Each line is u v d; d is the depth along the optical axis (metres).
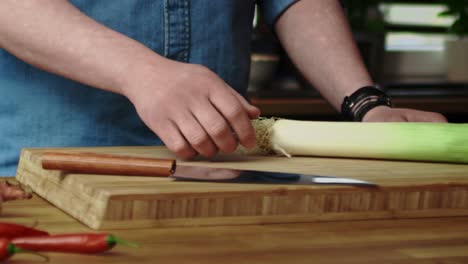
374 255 1.03
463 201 1.27
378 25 3.30
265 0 1.80
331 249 1.05
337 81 1.70
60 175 1.22
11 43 1.39
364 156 1.46
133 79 1.30
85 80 1.34
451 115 3.04
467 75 3.25
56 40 1.34
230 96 1.30
